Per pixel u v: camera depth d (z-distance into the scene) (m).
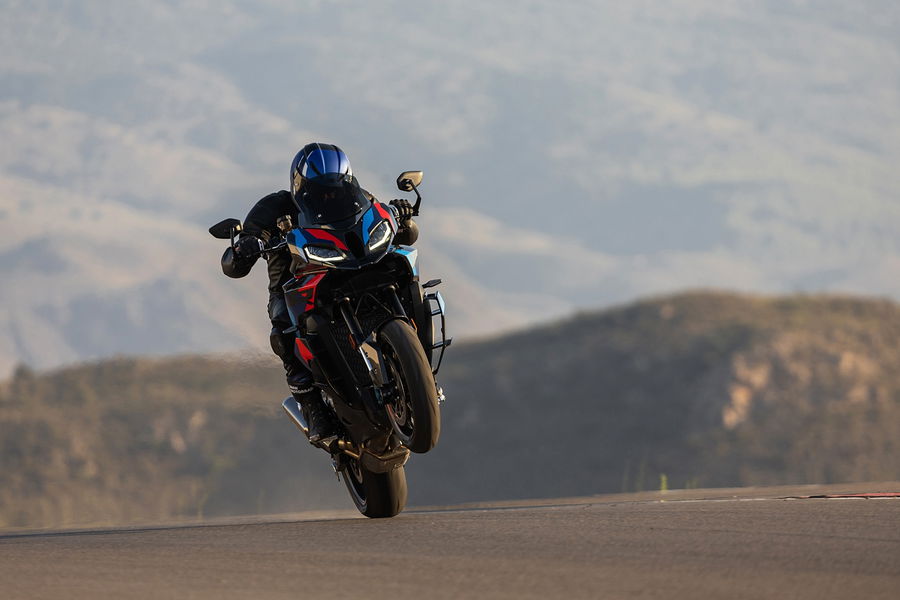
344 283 28.95
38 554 23.62
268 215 31.52
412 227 31.34
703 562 20.39
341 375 29.56
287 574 20.44
